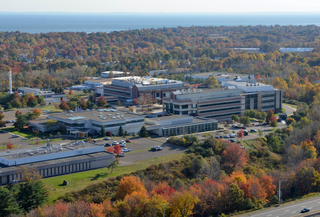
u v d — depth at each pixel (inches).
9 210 5502.0
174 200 5600.4
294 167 7701.8
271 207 5999.0
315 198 6348.4
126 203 5492.1
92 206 5447.8
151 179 7076.8
